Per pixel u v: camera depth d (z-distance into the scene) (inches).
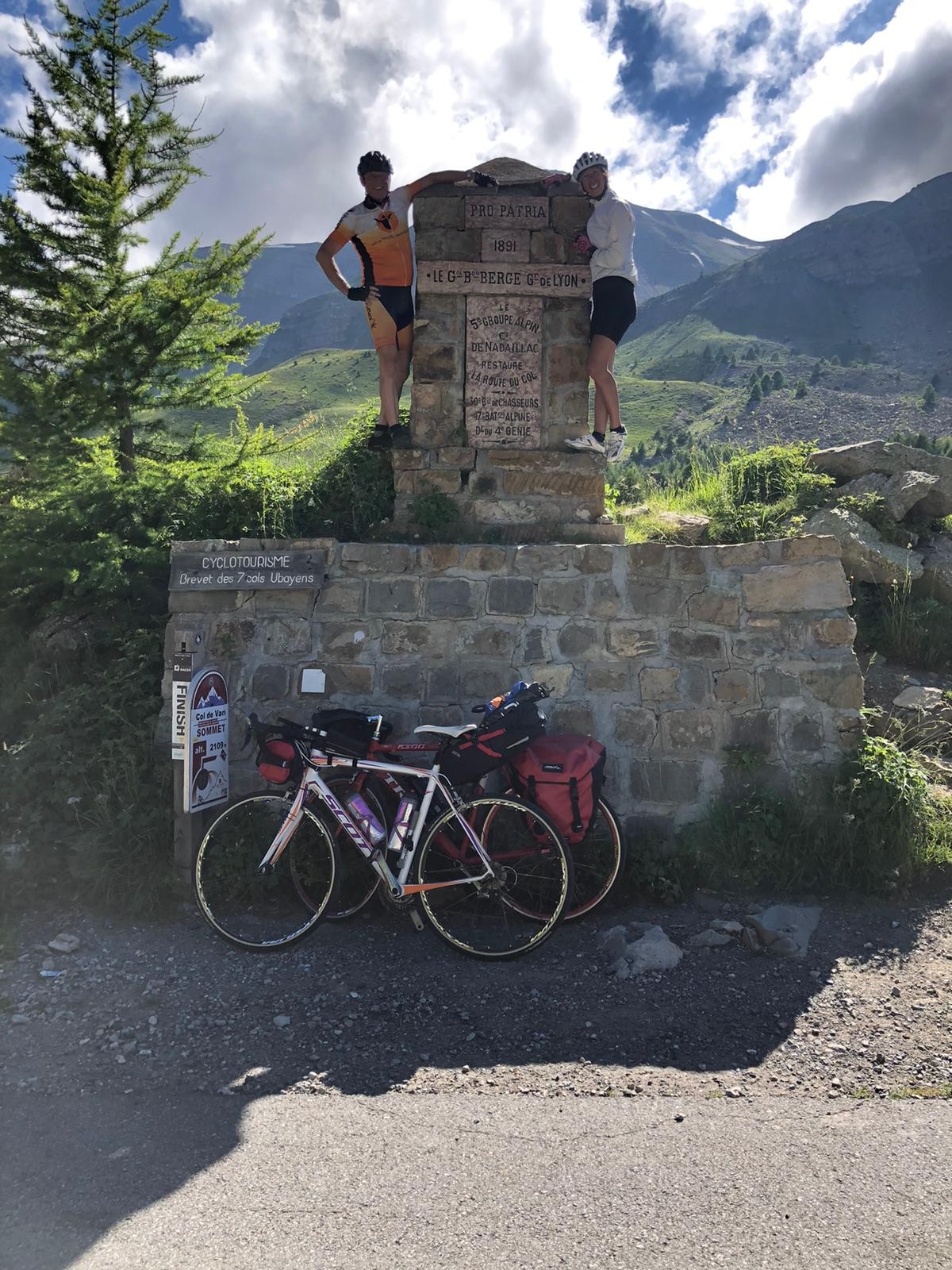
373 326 248.5
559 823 174.1
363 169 234.4
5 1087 122.2
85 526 263.6
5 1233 91.7
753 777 199.8
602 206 234.8
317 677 205.5
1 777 202.4
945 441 3646.7
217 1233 90.7
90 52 291.3
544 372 245.6
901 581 272.2
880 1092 117.6
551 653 208.1
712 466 349.1
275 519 247.0
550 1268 84.6
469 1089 120.5
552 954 164.7
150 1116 114.7
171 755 204.7
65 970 157.8
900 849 185.9
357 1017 141.6
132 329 286.5
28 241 282.5
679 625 205.9
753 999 145.9
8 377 269.9
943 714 229.6
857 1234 88.6
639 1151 104.3
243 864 186.2
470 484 245.6
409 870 167.3
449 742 173.2
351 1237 89.7
